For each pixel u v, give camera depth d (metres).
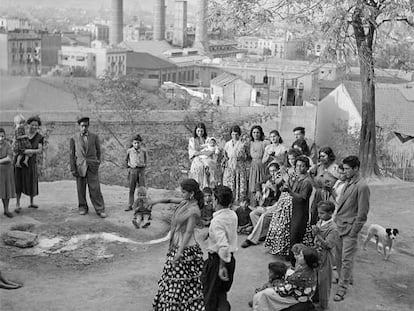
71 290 9.38
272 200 12.13
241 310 8.89
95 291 9.36
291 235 10.41
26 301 8.91
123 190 16.12
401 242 12.91
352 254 9.48
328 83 53.34
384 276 10.72
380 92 43.09
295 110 38.28
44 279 9.83
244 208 12.27
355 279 10.45
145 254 11.21
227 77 65.25
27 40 138.25
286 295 8.34
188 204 7.87
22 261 10.52
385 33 19.00
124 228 12.31
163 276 7.94
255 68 96.19
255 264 10.66
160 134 29.94
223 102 61.06
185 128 31.36
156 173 23.62
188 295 7.80
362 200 9.25
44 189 15.78
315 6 18.98
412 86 45.03
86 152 12.72
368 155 20.89
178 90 60.28
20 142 12.98
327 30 18.73
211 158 13.44
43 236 11.70
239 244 11.61
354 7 18.33
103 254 11.05
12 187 12.65
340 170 10.33
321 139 38.75
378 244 11.95
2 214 12.91
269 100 60.72
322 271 8.88
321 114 38.56
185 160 25.62
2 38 132.62
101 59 138.62
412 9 17.86
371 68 19.92
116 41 194.75
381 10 18.38
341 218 9.54
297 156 10.92
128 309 8.76
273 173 12.12
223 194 7.98
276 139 13.30
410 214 15.48
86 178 12.90
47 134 31.34
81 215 12.97
